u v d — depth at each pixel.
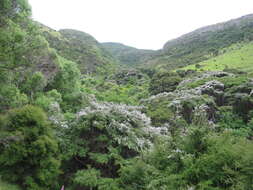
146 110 14.61
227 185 4.57
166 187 5.15
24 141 6.83
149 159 6.75
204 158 5.03
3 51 7.72
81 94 16.00
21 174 6.83
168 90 24.89
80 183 7.25
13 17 8.73
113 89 33.94
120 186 6.75
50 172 7.17
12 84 9.15
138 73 49.56
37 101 11.30
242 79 18.92
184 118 13.95
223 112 15.53
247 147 4.73
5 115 7.30
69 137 8.72
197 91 17.59
